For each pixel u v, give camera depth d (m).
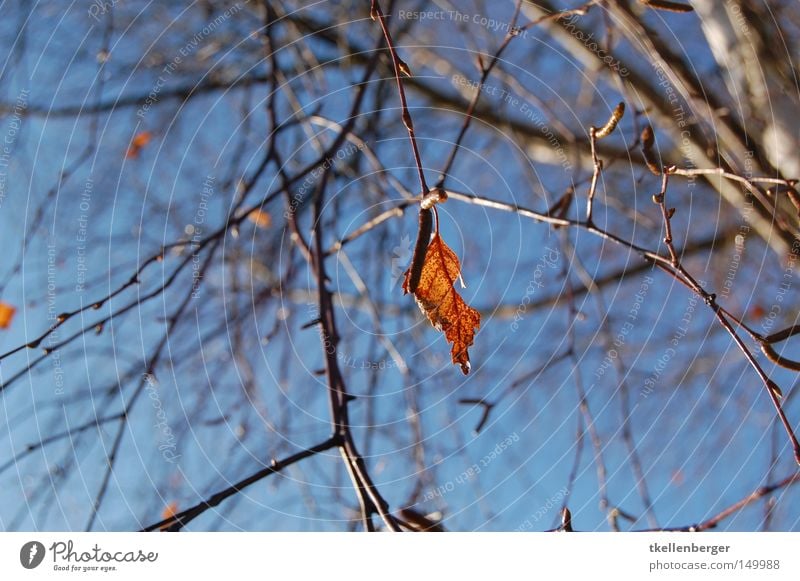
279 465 0.82
